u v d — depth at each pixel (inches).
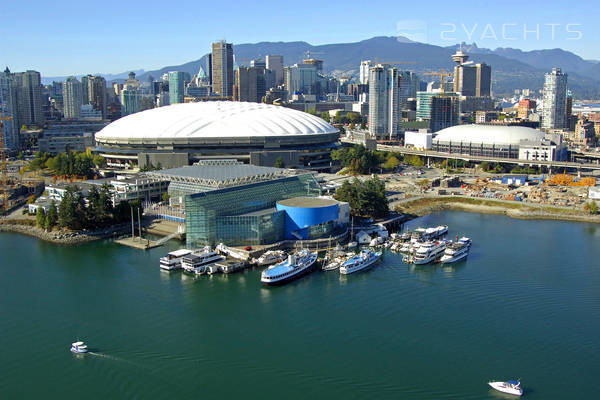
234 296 7677.2
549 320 6943.9
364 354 6102.4
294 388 5472.4
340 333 6584.6
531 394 5383.9
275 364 5895.7
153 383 5565.9
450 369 5807.1
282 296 7706.7
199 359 5989.2
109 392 5442.9
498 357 6048.2
